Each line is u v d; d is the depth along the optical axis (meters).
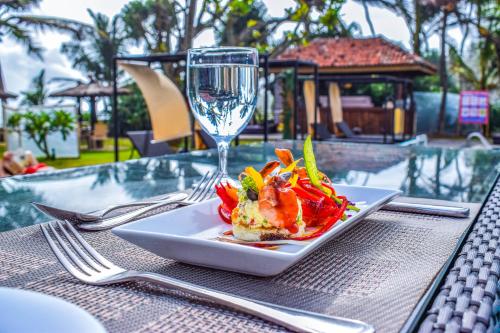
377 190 0.67
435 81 21.30
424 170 1.11
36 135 10.48
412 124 10.18
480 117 13.88
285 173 0.52
